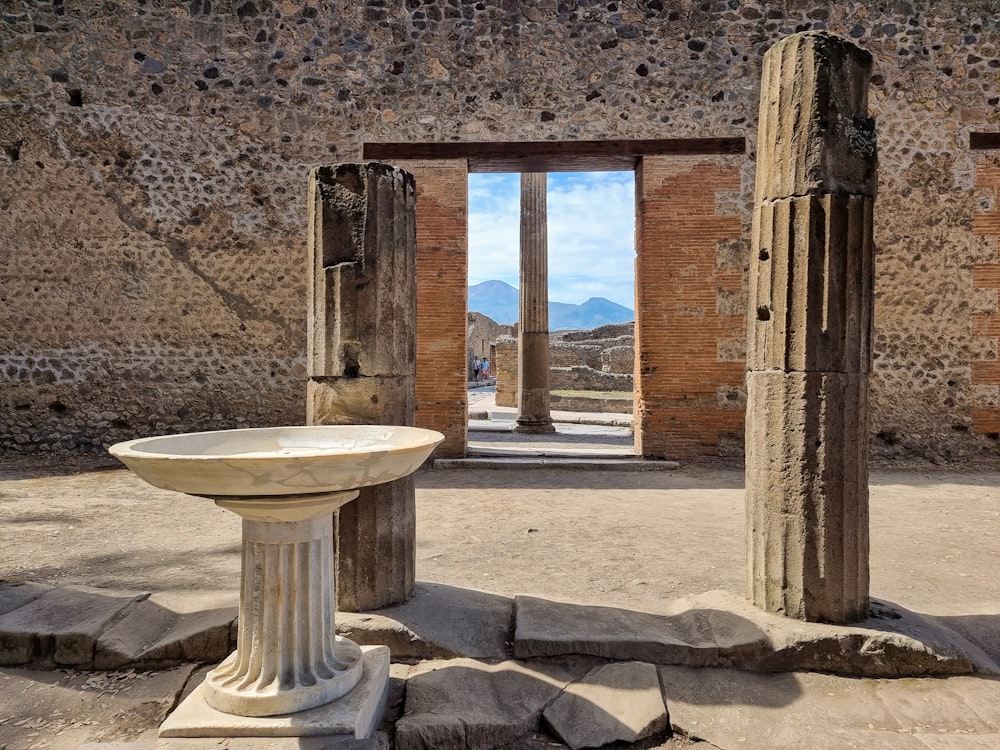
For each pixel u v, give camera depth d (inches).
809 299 128.0
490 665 123.6
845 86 130.2
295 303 347.3
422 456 100.5
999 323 339.0
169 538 199.9
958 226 340.2
